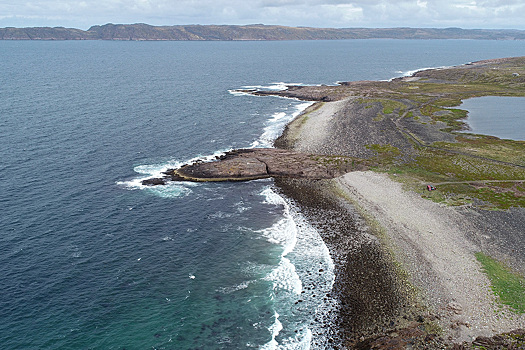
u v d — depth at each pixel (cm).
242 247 4803
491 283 3944
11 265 4247
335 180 6600
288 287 4078
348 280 4131
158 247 4766
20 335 3366
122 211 5562
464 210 5425
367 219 5325
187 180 6662
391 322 3522
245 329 3562
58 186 6188
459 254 4444
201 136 9025
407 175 6650
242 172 6800
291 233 5091
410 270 4219
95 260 4444
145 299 3906
